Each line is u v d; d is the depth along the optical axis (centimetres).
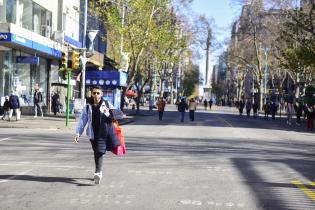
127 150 1580
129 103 8050
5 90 3180
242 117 5334
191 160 1366
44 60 3831
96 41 5050
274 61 7425
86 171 1126
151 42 4159
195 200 838
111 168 1180
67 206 777
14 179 1011
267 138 2330
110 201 817
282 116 6209
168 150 1617
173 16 4434
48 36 3706
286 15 5028
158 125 3216
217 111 7556
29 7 3366
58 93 3934
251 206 803
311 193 927
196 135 2359
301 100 5516
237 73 11281
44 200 818
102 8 4259
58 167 1179
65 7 4034
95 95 948
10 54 3222
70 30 4212
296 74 6138
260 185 999
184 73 11338
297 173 1177
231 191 927
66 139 1908
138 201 820
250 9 6538
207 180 1044
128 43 4194
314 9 4025
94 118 945
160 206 787
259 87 7994
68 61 2589
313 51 4097
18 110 2819
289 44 4816
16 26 2905
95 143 950
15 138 1894
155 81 8081
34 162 1259
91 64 4584
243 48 7888
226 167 1243
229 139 2167
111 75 4325
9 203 794
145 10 3988
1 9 2983
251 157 1481
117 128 959
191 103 3888
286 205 816
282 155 1579
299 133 2891
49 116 3359
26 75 3488
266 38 6800
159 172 1135
